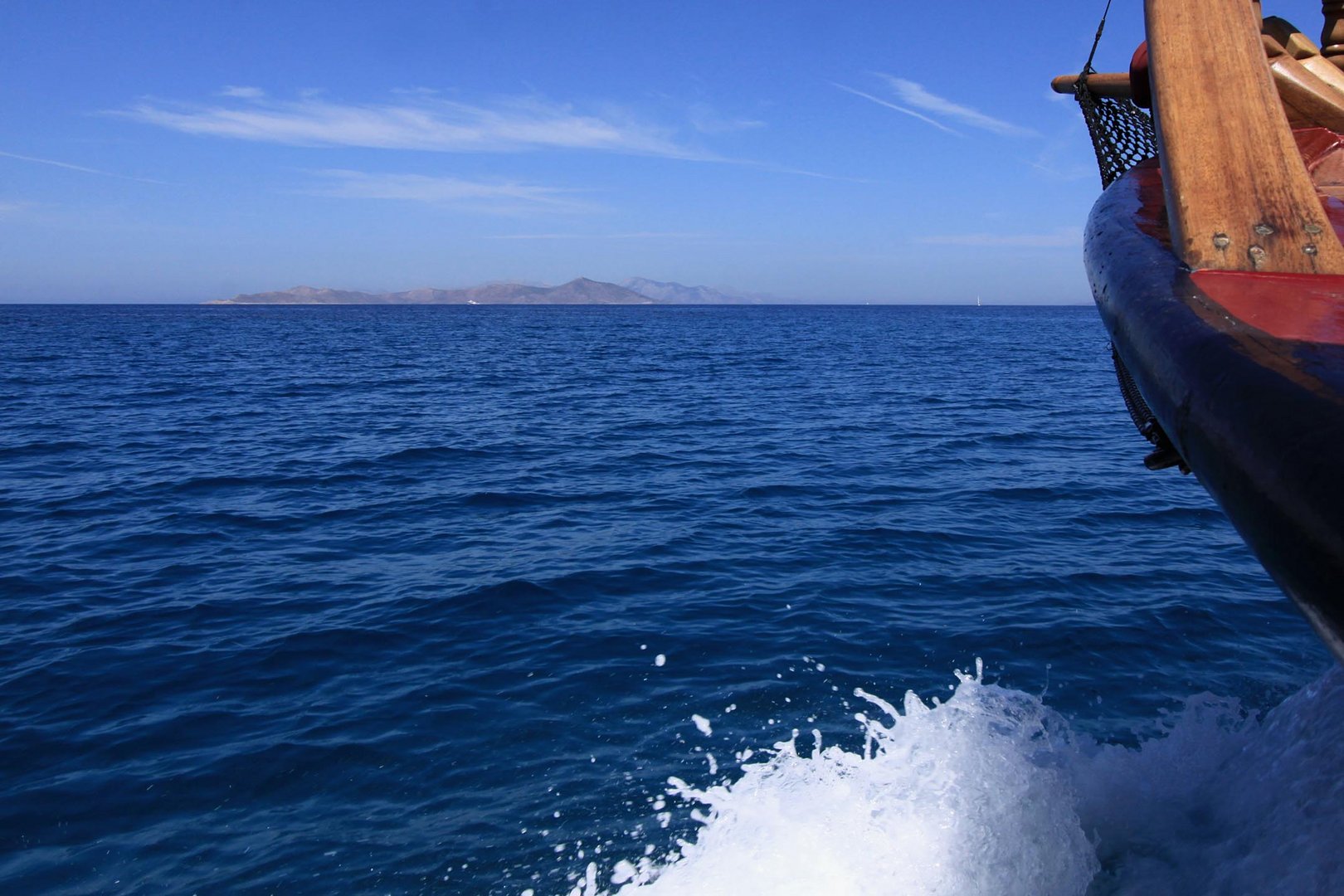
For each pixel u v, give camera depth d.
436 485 12.95
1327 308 1.69
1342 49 3.45
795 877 3.92
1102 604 7.52
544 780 5.02
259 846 4.54
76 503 11.88
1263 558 1.29
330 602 7.84
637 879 4.17
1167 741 4.85
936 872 3.82
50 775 5.16
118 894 4.23
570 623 7.24
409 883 4.25
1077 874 3.65
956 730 4.94
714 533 10.04
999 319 141.50
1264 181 2.09
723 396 25.92
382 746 5.40
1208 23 2.36
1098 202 3.16
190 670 6.51
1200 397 1.52
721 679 6.19
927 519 10.62
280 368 37.59
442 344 58.81
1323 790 3.27
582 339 67.06
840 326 101.19
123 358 42.62
